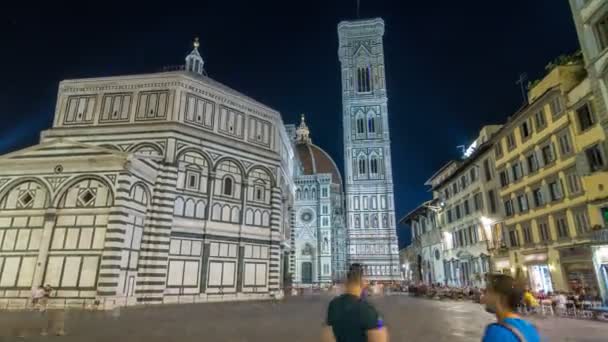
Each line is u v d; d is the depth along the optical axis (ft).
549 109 96.89
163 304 96.43
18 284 84.69
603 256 77.15
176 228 107.76
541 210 100.32
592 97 81.71
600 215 79.00
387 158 267.59
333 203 336.70
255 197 129.39
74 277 84.89
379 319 13.33
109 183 90.94
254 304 99.09
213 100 127.34
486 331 10.68
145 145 113.39
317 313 73.82
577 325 57.57
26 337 42.45
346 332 12.96
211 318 63.72
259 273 123.24
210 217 115.96
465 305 99.14
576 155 86.53
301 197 316.81
